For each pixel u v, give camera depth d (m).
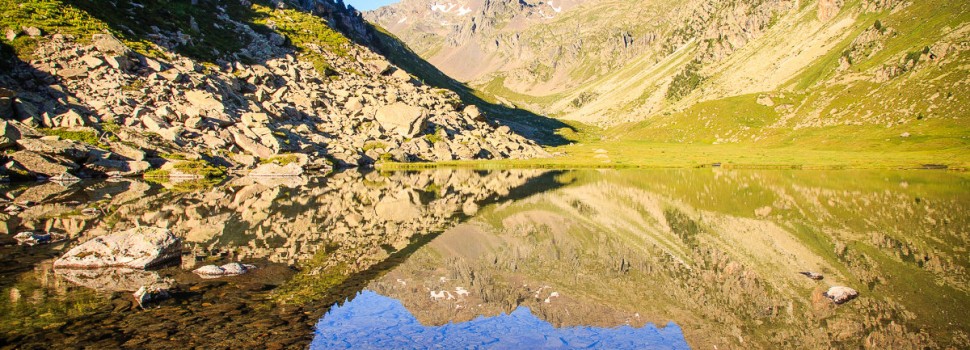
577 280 23.50
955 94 175.62
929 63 199.50
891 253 29.36
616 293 21.28
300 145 108.62
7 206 42.69
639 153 179.12
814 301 20.28
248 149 99.19
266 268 23.33
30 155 70.00
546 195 63.00
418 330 16.11
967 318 18.05
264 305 17.80
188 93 102.44
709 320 18.02
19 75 84.75
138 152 81.12
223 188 64.38
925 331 16.81
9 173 66.75
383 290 20.55
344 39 198.12
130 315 16.00
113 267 22.31
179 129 91.62
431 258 27.09
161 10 145.75
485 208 50.56
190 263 23.72
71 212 40.19
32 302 17.00
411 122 141.50
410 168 116.81
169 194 55.50
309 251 27.67
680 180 87.50
